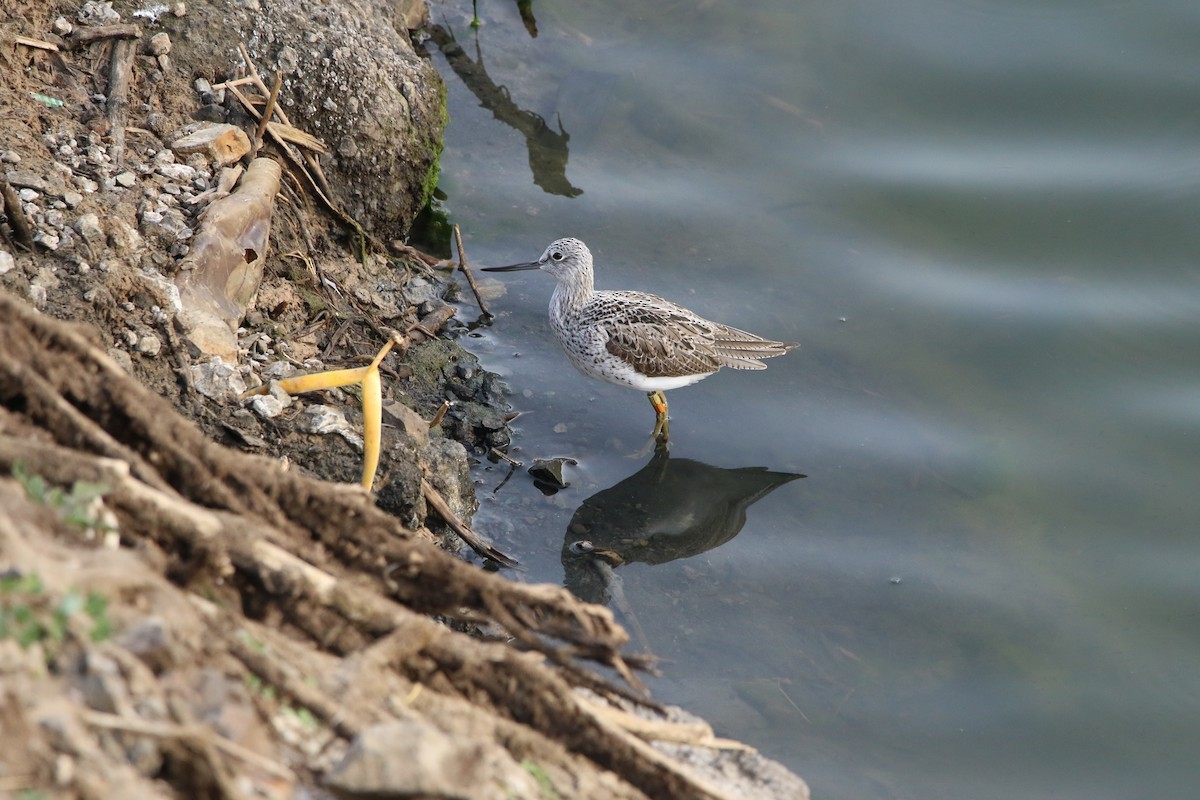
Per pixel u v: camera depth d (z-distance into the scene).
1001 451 13.68
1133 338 14.85
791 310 15.21
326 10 14.48
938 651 11.48
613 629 7.57
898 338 15.01
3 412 6.40
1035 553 12.56
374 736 5.36
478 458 13.09
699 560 12.34
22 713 4.79
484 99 17.55
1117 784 10.19
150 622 5.43
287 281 12.70
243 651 5.85
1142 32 18.45
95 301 10.23
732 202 16.53
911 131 17.42
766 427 14.16
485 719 6.48
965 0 19.16
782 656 11.30
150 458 6.81
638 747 6.82
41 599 5.23
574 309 14.16
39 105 11.72
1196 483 13.27
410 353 13.48
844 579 12.25
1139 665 11.34
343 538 7.21
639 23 19.09
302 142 13.47
